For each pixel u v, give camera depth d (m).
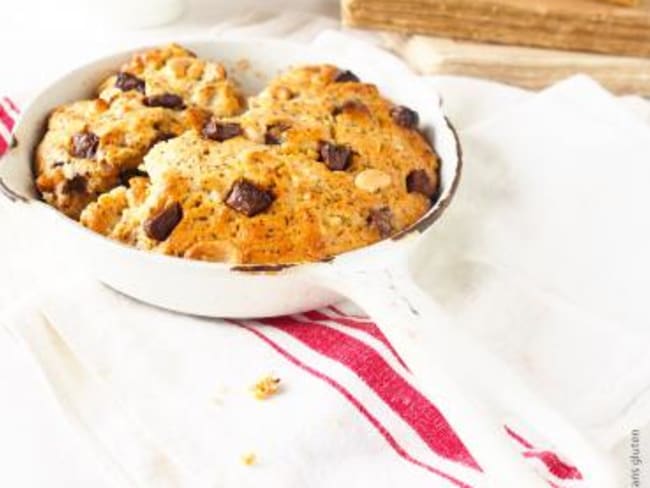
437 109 0.53
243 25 0.70
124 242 0.46
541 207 0.54
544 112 0.58
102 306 0.47
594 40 0.65
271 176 0.47
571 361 0.47
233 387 0.45
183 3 0.70
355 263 0.44
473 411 0.40
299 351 0.46
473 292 0.50
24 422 0.44
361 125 0.51
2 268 0.50
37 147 0.50
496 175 0.56
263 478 0.42
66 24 0.69
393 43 0.67
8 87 0.62
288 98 0.52
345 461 0.43
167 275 0.45
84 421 0.44
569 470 0.42
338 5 0.73
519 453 0.40
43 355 0.46
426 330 0.42
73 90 0.53
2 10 0.69
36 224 0.51
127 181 0.49
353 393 0.44
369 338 0.46
